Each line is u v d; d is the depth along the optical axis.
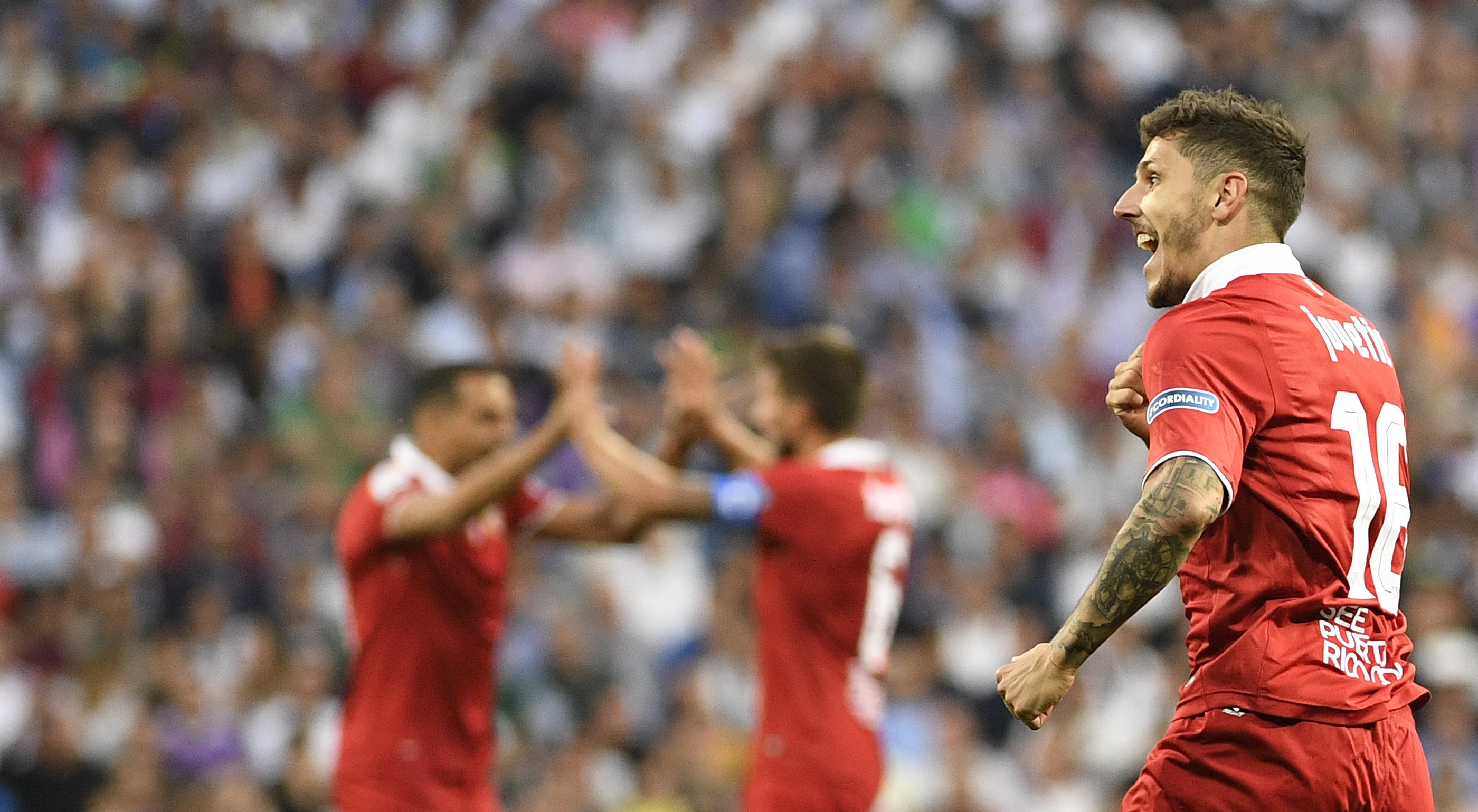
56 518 34.34
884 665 17.48
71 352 36.34
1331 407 10.41
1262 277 10.69
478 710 16.78
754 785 17.17
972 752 29.92
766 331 39.66
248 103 44.09
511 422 17.27
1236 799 10.41
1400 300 46.66
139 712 28.03
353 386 36.97
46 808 28.36
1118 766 30.61
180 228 40.31
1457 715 31.31
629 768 28.91
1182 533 9.84
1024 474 37.06
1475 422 43.47
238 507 33.59
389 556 16.38
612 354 38.44
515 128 44.66
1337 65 53.12
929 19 49.66
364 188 43.34
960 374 39.81
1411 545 37.03
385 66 46.62
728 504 16.81
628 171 44.44
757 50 48.88
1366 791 10.40
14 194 41.25
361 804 16.33
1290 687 10.29
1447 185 52.28
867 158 44.59
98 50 45.25
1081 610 10.02
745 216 42.81
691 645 31.73
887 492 17.42
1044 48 50.31
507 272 41.38
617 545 17.86
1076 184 46.50
